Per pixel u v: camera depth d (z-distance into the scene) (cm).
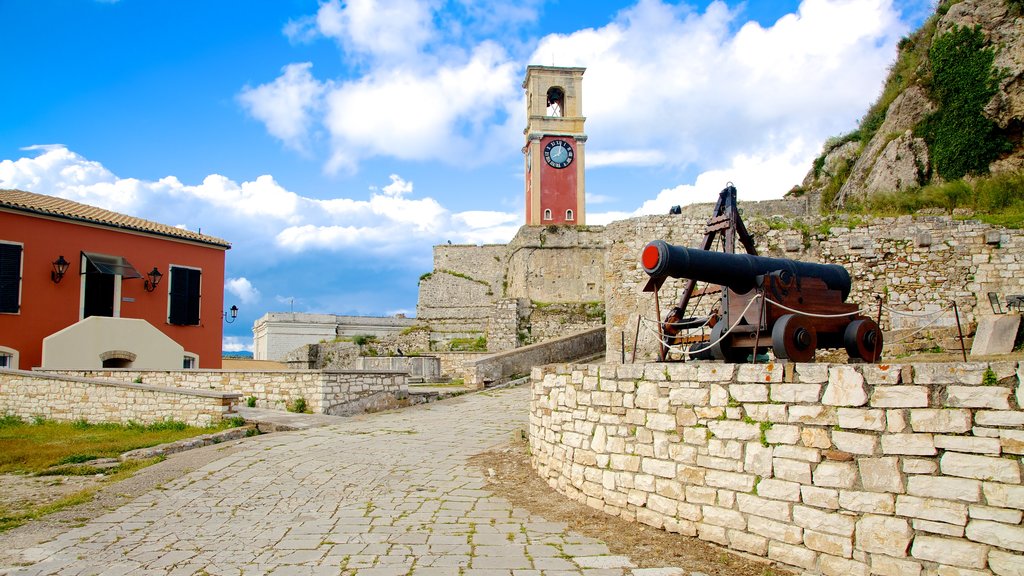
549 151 5541
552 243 4181
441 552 699
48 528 791
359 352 3938
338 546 722
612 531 759
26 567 660
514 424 1526
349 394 1755
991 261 1706
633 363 813
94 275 2425
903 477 560
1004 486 508
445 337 4394
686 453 730
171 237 2666
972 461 525
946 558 530
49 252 2327
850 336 909
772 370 657
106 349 2238
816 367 624
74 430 1562
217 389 1828
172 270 2666
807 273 952
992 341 1315
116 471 1097
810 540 611
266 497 927
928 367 553
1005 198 1866
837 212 2088
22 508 883
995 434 516
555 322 3412
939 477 541
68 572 647
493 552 698
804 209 2752
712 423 706
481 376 2283
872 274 1795
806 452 622
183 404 1541
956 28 2130
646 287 962
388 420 1614
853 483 588
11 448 1289
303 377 1722
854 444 591
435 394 2036
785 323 855
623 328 2116
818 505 608
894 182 2177
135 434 1468
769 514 645
